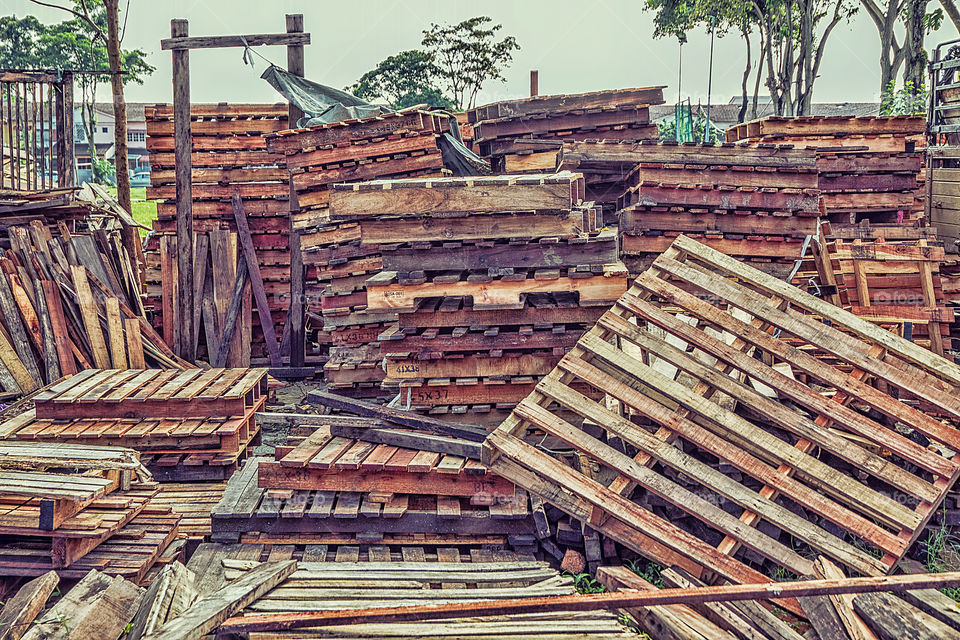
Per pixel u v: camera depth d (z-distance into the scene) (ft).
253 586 13.05
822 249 23.49
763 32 94.22
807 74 83.15
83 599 12.58
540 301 17.87
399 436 16.84
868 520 13.82
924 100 59.16
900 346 15.53
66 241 30.60
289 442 18.98
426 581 14.24
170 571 13.76
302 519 15.93
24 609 12.30
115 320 28.09
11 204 32.86
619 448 15.76
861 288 23.93
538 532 15.46
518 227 17.29
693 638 11.75
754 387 16.83
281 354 30.91
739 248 23.21
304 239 23.26
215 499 17.84
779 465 14.56
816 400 15.10
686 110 94.58
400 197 17.17
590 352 16.19
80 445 16.62
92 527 13.88
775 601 13.09
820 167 28.89
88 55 156.56
